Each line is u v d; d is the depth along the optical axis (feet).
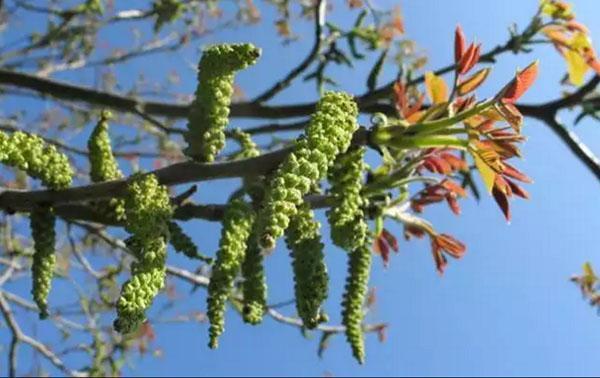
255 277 2.09
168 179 1.96
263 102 3.33
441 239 2.51
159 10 3.99
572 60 2.70
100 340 4.66
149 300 1.71
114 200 2.11
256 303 2.09
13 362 4.36
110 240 3.35
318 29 3.25
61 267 4.91
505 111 2.05
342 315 2.19
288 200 1.61
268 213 1.59
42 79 3.69
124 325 1.65
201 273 3.82
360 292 2.19
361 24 3.34
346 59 3.30
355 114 1.77
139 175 1.93
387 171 2.27
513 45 2.79
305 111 3.32
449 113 2.16
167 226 1.85
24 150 1.97
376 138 2.02
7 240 4.74
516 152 2.08
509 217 2.27
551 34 2.72
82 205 2.13
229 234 1.94
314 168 1.65
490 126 2.09
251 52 1.96
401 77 2.94
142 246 1.79
